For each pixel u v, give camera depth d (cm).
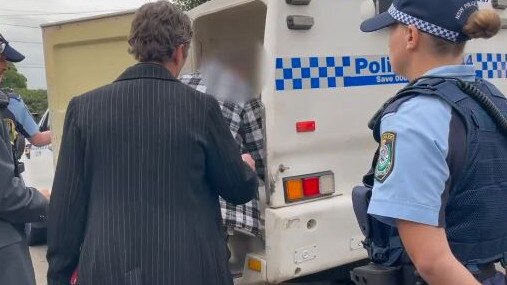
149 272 192
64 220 205
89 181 206
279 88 295
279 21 293
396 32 157
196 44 386
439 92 141
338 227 311
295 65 300
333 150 319
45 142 450
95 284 194
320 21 307
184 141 199
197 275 199
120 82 207
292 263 296
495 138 145
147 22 207
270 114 294
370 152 334
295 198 303
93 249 196
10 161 233
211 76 304
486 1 374
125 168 198
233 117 297
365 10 319
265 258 301
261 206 304
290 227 294
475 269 145
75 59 446
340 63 316
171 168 198
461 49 153
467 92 146
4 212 231
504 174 147
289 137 299
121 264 192
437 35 148
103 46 429
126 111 200
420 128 136
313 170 311
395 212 134
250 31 391
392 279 160
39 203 242
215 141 206
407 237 135
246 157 260
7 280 237
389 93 339
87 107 205
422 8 148
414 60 155
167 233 195
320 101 310
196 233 201
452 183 141
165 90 203
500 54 396
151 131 198
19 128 421
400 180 135
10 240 239
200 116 203
